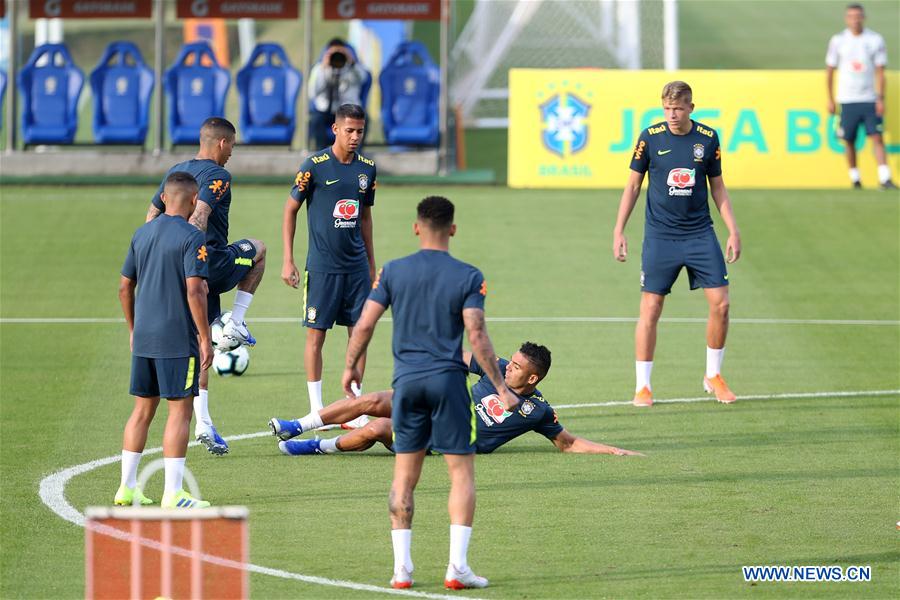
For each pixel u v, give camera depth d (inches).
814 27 5211.6
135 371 1167.0
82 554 1056.8
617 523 1152.2
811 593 976.9
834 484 1275.8
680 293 2262.6
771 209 2716.5
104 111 3051.2
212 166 1376.7
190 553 1039.6
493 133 3772.1
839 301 2204.7
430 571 1026.7
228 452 1392.7
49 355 1854.1
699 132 1592.0
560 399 1642.5
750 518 1167.0
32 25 4613.7
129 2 3105.3
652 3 3846.0
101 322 2059.5
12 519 1149.7
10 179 2979.8
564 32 3878.0
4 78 3088.1
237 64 4434.1
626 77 2876.5
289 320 2090.3
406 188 2891.2
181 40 4921.3
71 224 2618.1
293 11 3102.9
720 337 1625.2
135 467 1184.8
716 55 4746.6
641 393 1614.2
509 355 1865.2
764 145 2871.6
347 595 965.8
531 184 2908.5
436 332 980.6
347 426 1489.9
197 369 1163.9
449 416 974.4
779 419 1541.6
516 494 1241.4
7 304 2160.4
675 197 1596.9
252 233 2534.5
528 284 2287.2
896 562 1050.1
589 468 1333.7
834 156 2871.6
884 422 1526.8
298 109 3538.4
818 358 1862.7
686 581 1002.7
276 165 3041.3
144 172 3073.3
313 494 1237.7
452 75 3545.8
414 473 995.9
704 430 1491.1
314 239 1464.1
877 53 2775.6
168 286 1152.2
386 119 3036.4
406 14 3053.6
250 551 1064.2
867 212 2689.5
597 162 2898.6
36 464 1332.4
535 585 992.2
